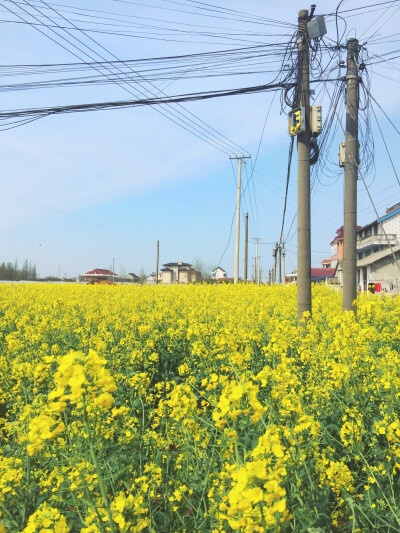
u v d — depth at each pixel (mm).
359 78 8930
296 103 8703
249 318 8391
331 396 4242
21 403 4523
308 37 8445
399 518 2754
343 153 9016
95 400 2082
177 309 11789
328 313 8180
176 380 6301
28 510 2930
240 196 27906
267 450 2215
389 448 3182
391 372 4395
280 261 35281
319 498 2904
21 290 20828
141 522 2268
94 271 96125
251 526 1747
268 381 3750
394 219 39906
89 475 2682
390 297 11328
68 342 7672
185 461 3311
